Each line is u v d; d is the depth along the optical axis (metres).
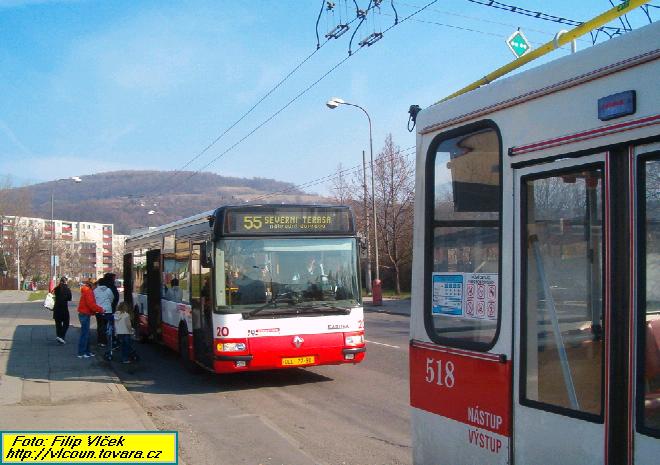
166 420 8.62
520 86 3.27
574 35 3.81
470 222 3.62
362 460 6.66
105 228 155.62
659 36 2.59
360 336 10.66
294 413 8.89
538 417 3.06
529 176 3.21
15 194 80.56
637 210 2.63
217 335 10.02
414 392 4.04
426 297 3.96
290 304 10.32
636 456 2.55
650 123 2.60
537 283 3.13
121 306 14.24
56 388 10.54
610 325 2.68
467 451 3.54
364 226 37.38
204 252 10.51
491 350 3.39
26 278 80.06
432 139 3.98
